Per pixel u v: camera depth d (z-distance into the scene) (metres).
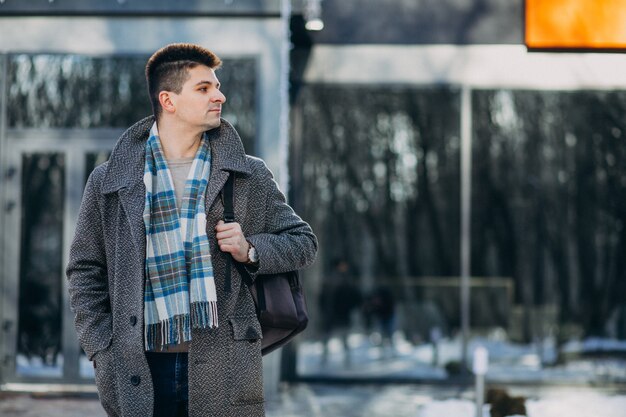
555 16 11.66
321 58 12.57
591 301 13.10
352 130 12.96
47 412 10.05
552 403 11.27
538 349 13.10
